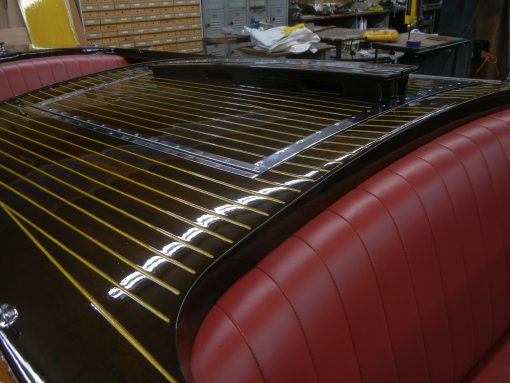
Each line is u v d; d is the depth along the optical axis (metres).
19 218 0.83
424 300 0.92
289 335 0.68
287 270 0.72
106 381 0.51
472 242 1.04
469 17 4.14
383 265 0.83
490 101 1.19
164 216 0.78
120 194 0.87
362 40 4.00
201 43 4.32
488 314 1.14
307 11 5.64
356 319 0.78
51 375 0.52
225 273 0.69
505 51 4.27
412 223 0.90
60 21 3.01
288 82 1.39
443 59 4.20
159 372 0.52
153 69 1.85
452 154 1.03
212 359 0.60
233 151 1.00
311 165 0.88
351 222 0.82
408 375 0.91
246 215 0.75
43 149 1.13
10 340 0.57
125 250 0.71
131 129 1.21
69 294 0.64
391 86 1.17
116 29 3.70
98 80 1.83
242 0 4.64
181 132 1.15
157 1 3.86
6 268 0.70
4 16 3.00
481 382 1.14
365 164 0.90
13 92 2.08
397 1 6.23
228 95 1.46
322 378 0.72
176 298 0.61
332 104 1.24
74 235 0.76
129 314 0.59
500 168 1.12
